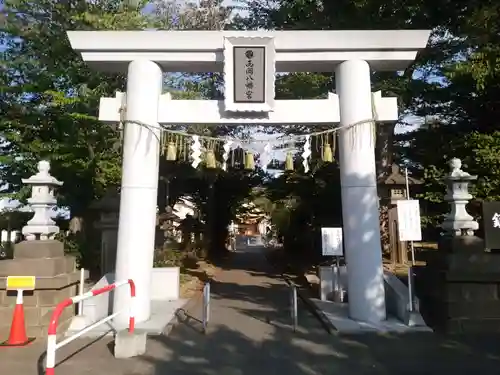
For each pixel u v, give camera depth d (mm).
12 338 7461
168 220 21984
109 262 13148
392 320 8742
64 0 14367
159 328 8133
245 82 8734
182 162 18250
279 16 16875
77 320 8398
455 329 8039
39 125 15344
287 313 10125
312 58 8953
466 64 12758
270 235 50438
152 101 8867
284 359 6652
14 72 14766
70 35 8695
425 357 6695
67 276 8430
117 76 14305
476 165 13023
